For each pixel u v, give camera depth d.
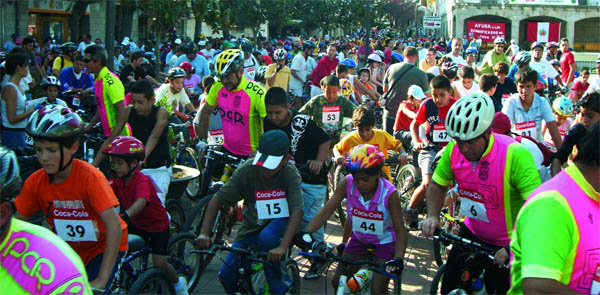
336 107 7.25
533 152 4.39
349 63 11.26
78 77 9.82
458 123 3.46
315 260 3.81
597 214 2.21
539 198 2.24
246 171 4.16
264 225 4.24
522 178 3.47
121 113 5.45
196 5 14.84
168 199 6.18
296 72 13.48
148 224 4.24
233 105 5.72
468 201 3.74
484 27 47.75
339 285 3.77
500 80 8.44
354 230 4.27
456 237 3.71
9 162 2.00
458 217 5.71
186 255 5.12
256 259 3.91
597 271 2.19
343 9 31.70
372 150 4.02
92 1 21.34
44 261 1.98
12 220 2.04
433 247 5.81
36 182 3.30
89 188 3.17
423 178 6.31
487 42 47.94
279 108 5.03
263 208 4.12
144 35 30.28
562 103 6.20
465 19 48.19
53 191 3.25
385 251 4.20
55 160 3.02
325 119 7.24
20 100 7.14
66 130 2.98
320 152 5.13
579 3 48.41
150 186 4.25
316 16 31.36
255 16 23.64
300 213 4.05
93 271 3.46
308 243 3.79
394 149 6.41
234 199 4.26
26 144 7.09
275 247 4.07
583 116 4.88
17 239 2.01
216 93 5.91
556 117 6.72
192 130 8.69
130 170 4.16
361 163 3.95
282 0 24.34
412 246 6.39
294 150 5.22
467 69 8.19
